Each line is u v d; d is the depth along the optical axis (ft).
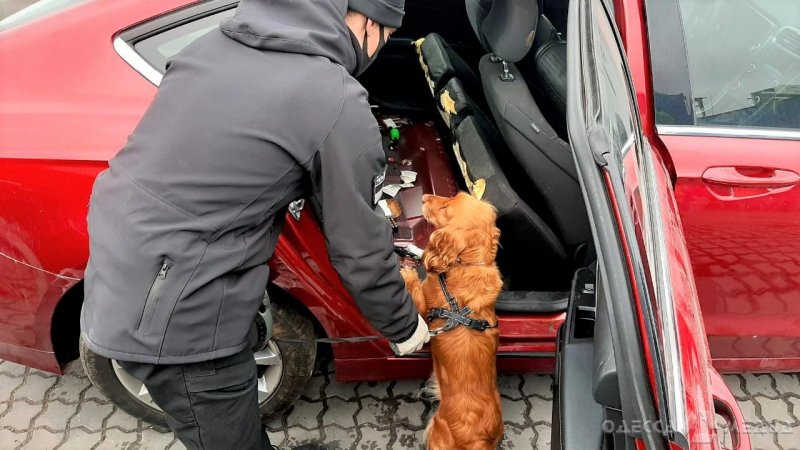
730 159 6.56
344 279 5.13
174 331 4.55
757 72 6.86
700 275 7.07
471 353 6.61
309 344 7.09
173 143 4.46
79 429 7.70
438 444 6.58
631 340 3.50
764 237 6.83
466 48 10.61
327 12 4.54
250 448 5.65
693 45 6.73
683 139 6.59
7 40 6.25
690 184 6.55
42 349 6.88
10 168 5.81
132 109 5.91
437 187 8.71
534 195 7.68
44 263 6.15
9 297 6.48
